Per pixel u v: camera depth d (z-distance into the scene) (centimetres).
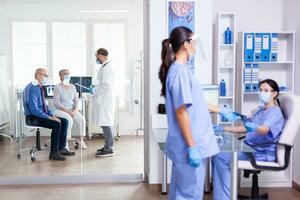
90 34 420
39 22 416
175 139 223
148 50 378
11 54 418
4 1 414
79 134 433
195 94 221
